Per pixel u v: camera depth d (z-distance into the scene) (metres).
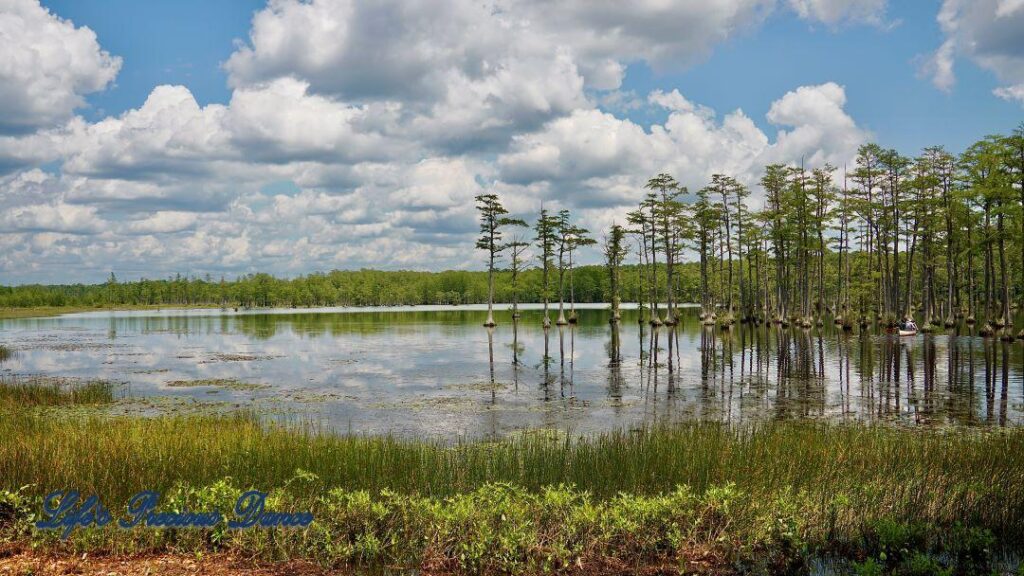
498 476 10.98
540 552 8.22
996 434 15.70
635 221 62.22
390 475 10.90
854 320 59.31
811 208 56.06
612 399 22.27
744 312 76.00
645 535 8.52
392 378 28.05
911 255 51.12
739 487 10.31
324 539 8.25
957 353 34.62
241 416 18.19
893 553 8.55
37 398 22.08
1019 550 8.71
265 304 158.75
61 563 7.68
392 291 163.12
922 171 51.41
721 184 61.91
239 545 8.25
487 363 33.31
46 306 163.75
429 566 8.09
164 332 63.06
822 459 11.71
